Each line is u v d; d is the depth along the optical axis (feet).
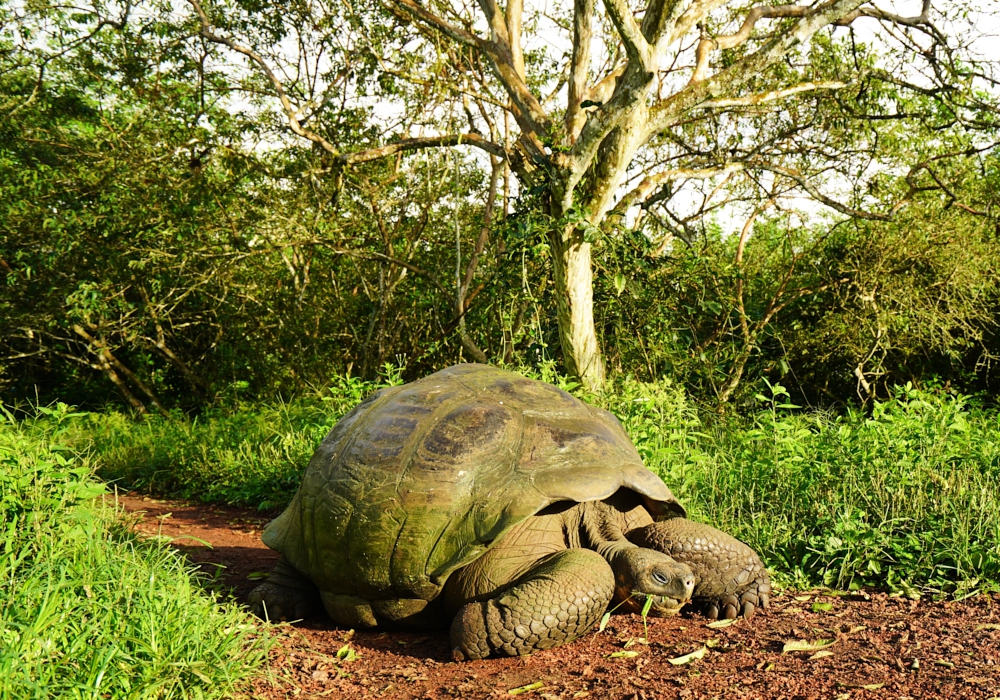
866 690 8.66
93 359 42.78
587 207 26.63
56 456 11.70
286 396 38.88
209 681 8.20
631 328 29.27
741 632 10.68
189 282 35.22
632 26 22.06
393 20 30.73
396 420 11.30
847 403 34.53
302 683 9.27
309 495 11.56
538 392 11.88
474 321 31.73
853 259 33.88
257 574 13.82
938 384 33.73
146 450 26.66
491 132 32.32
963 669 9.16
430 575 10.11
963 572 12.65
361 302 38.29
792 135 33.86
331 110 33.40
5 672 7.09
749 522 15.03
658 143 34.63
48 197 34.78
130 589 9.43
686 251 32.24
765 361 31.60
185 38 31.58
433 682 9.26
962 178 33.55
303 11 31.99
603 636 10.58
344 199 34.35
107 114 36.27
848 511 14.29
